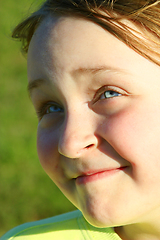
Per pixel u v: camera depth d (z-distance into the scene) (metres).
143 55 0.74
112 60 0.74
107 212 0.74
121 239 0.80
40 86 0.77
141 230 0.79
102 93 0.75
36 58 0.77
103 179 0.74
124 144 0.74
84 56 0.74
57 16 0.76
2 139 1.66
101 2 0.75
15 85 2.06
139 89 0.74
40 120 0.82
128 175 0.74
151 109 0.74
